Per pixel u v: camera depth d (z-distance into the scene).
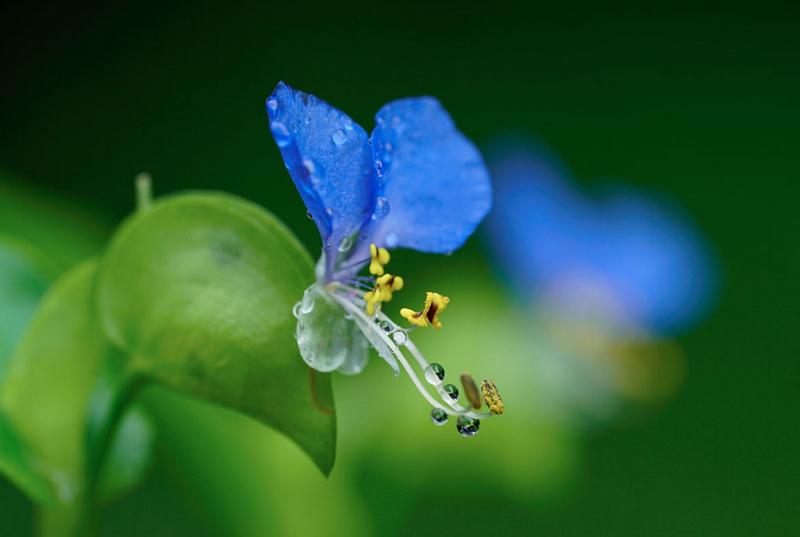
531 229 0.23
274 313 0.17
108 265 0.17
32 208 0.21
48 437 0.18
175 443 0.20
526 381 0.21
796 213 0.46
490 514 0.28
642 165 0.48
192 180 0.45
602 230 0.23
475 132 0.49
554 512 0.29
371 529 0.20
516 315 0.22
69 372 0.18
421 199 0.17
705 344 0.39
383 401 0.20
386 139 0.17
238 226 0.17
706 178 0.48
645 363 0.23
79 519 0.18
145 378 0.17
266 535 0.20
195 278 0.17
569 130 0.49
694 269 0.23
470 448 0.20
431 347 0.21
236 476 0.20
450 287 0.22
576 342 0.22
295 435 0.17
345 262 0.17
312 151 0.17
